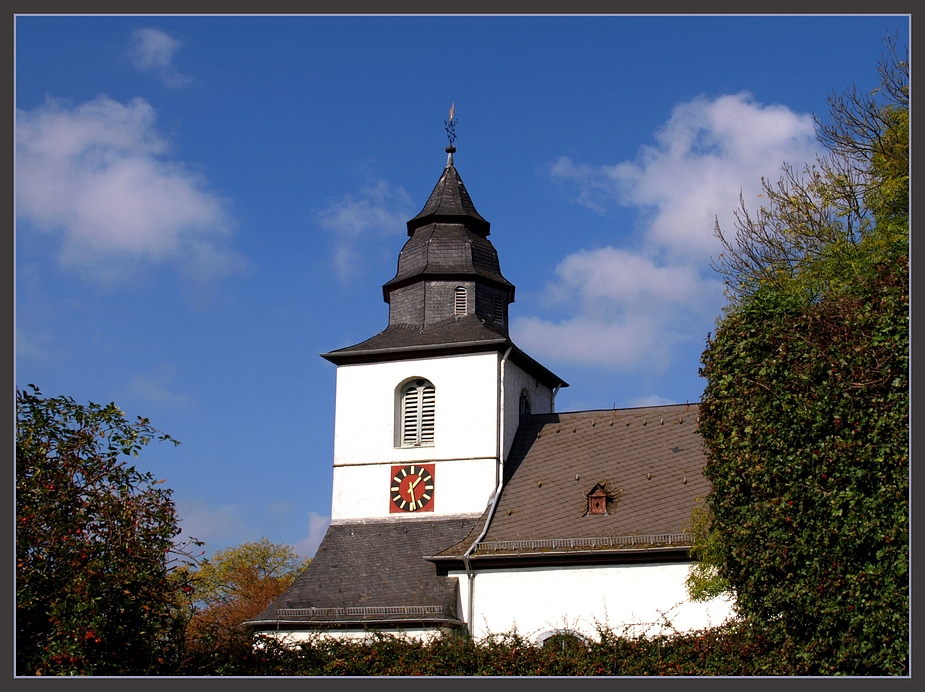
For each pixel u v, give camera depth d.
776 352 25.98
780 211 40.59
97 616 20.98
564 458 39.16
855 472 23.80
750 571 25.03
